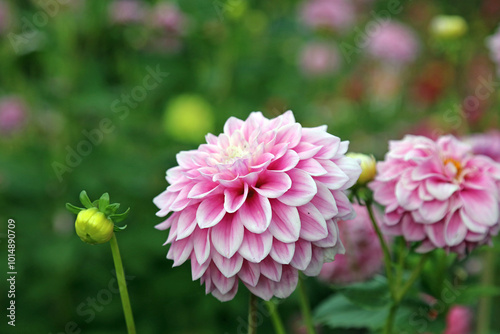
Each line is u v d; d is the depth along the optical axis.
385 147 4.07
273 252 1.18
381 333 1.83
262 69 3.47
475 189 1.49
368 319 1.75
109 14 3.24
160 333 3.04
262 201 1.18
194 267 1.24
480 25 4.30
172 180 1.34
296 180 1.20
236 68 3.44
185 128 3.16
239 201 1.21
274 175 1.22
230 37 3.35
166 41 3.38
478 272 2.87
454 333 2.31
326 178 1.22
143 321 3.05
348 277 2.20
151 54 3.32
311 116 3.85
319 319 1.81
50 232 3.04
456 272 1.88
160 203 1.32
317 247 1.22
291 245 1.18
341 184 1.20
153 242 2.94
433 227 1.49
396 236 1.65
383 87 4.67
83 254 2.91
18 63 3.49
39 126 3.41
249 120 1.36
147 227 3.02
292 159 1.22
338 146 1.26
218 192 1.24
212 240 1.20
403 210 1.51
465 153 1.60
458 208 1.48
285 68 3.77
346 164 1.26
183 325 3.07
